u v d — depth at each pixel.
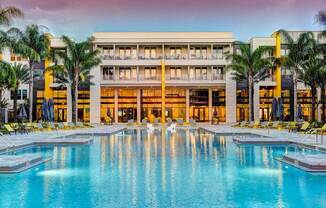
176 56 62.81
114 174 12.31
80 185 10.55
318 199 8.93
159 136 31.47
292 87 61.69
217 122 60.50
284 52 60.72
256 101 61.69
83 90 62.97
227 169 13.35
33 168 13.65
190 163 14.86
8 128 30.67
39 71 62.53
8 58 61.78
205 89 64.25
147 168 13.58
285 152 18.75
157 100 64.06
